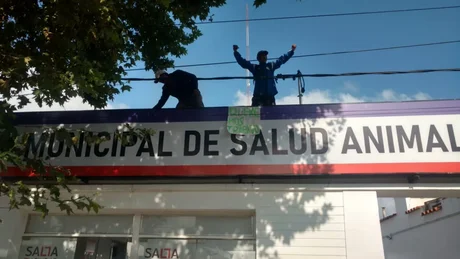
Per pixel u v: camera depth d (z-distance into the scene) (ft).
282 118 26.08
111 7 18.53
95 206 18.10
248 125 26.07
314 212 23.70
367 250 22.53
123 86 26.22
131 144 26.30
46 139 27.17
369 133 25.00
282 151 25.14
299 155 24.93
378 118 25.35
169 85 29.99
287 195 24.30
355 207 23.54
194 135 26.27
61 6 17.95
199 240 24.71
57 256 25.38
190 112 26.91
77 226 25.98
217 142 25.90
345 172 24.08
